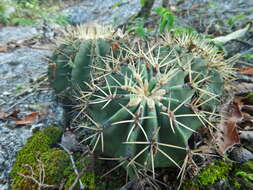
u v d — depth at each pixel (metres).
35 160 0.22
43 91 0.33
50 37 0.61
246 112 0.25
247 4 0.56
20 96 0.33
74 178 0.20
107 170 0.20
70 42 0.25
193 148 0.20
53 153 0.22
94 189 0.19
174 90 0.17
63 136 0.24
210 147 0.20
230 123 0.22
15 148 0.24
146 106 0.17
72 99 0.26
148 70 0.19
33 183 0.20
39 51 0.51
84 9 0.97
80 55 0.24
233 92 0.26
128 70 0.19
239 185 0.18
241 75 0.31
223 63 0.23
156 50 0.23
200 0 0.62
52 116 0.28
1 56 0.48
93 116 0.19
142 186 0.17
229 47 0.39
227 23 0.46
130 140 0.16
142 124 0.16
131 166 0.16
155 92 0.17
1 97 0.33
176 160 0.17
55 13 0.93
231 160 0.20
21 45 0.54
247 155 0.20
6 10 0.77
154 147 0.15
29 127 0.27
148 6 0.51
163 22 0.36
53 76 0.26
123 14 0.73
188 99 0.17
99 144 0.17
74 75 0.24
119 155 0.17
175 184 0.19
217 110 0.23
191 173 0.19
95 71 0.23
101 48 0.24
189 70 0.18
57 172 0.20
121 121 0.16
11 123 0.27
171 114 0.16
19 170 0.21
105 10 0.87
